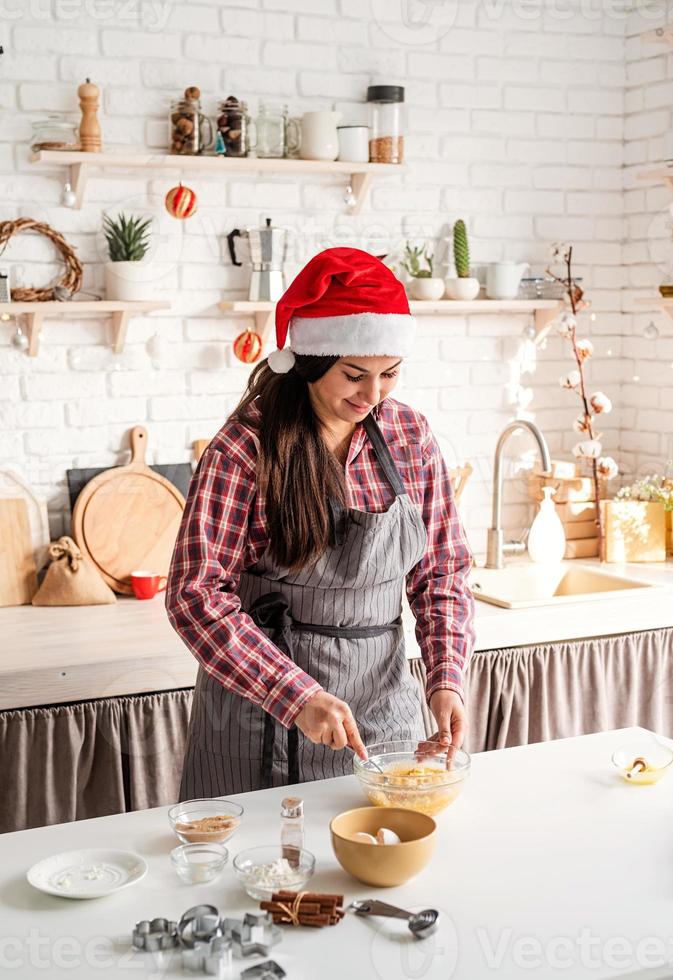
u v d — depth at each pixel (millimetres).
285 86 3393
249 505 1974
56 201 3188
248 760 2006
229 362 3445
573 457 3920
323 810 1736
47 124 3061
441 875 1517
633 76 3828
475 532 3840
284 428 1954
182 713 2703
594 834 1639
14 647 2740
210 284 3395
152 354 3342
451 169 3656
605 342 3936
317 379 1951
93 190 3230
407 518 2062
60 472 3293
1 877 1519
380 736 2066
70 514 3305
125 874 1517
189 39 3266
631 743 2016
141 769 2676
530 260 3807
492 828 1661
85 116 3076
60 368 3260
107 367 3311
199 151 3244
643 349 3889
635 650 3182
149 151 3264
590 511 3738
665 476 3732
